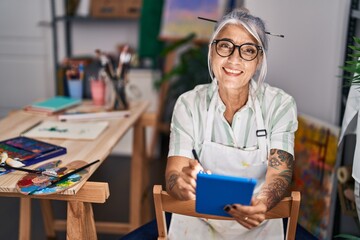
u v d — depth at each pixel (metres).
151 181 3.56
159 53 3.99
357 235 2.29
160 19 3.92
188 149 1.57
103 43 4.43
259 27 1.48
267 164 1.60
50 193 1.42
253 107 1.59
